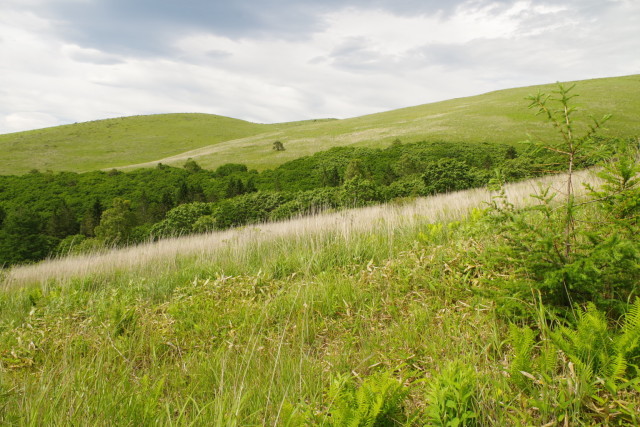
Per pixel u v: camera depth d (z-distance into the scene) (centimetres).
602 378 169
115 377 270
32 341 371
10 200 6259
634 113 6531
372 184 2472
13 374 298
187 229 2861
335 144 8781
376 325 300
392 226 600
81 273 763
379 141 7944
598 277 209
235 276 522
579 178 468
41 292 679
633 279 210
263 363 268
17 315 529
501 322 246
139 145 13800
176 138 14975
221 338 330
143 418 203
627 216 219
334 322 324
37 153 12481
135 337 347
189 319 378
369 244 527
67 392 231
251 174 7044
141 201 5734
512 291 239
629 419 152
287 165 7181
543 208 235
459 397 164
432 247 436
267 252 670
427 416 179
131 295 527
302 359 254
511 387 187
